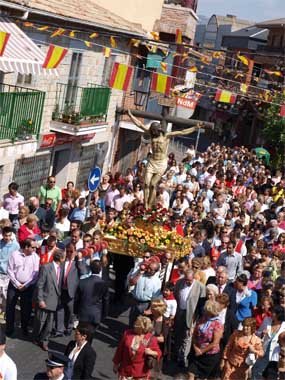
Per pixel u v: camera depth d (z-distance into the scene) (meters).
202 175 28.52
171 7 41.72
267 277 15.29
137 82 32.72
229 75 47.28
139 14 37.25
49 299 13.96
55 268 14.09
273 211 24.28
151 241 16.64
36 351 13.90
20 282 14.19
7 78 21.38
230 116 76.88
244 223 21.78
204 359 12.55
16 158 22.64
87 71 27.22
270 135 54.91
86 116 26.89
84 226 17.06
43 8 21.86
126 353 11.53
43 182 25.53
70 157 27.67
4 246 14.88
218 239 18.98
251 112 69.88
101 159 26.61
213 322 12.52
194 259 14.86
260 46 71.81
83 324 10.80
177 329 13.98
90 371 10.70
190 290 13.95
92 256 15.03
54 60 16.48
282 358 12.41
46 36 23.02
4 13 19.81
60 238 17.22
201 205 21.98
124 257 16.98
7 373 9.48
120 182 24.41
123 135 34.50
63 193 21.83
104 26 26.33
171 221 18.47
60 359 9.60
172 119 18.06
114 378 13.23
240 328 13.71
